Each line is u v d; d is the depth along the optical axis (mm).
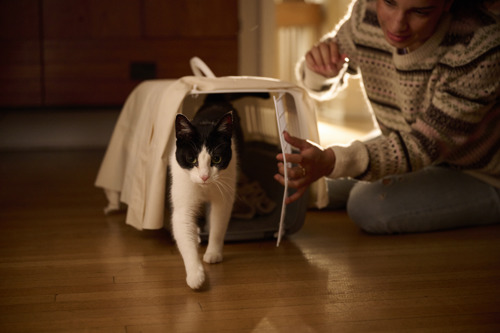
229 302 1227
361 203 1812
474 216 1837
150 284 1338
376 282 1352
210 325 1105
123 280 1364
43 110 3596
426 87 1655
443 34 1572
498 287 1316
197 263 1322
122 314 1157
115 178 1944
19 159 3264
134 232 1813
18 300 1229
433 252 1598
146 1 3291
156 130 1543
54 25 3244
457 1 1573
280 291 1293
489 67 1495
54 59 3281
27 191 2439
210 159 1392
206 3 3342
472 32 1536
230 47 3420
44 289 1298
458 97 1533
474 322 1121
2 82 3252
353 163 1495
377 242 1707
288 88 1592
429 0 1367
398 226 1774
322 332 1075
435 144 1560
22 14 3201
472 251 1604
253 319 1136
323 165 1443
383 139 1570
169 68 3383
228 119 1425
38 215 2029
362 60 1809
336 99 5176
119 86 3365
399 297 1254
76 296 1256
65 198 2314
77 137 3672
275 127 1974
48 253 1580
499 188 1832
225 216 1496
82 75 3320
